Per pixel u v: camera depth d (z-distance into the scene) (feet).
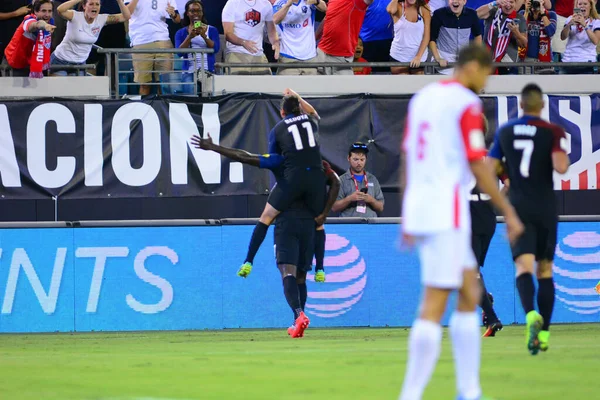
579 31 163.94
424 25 157.07
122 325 127.54
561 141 76.02
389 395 52.90
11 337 116.16
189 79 151.43
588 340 97.50
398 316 131.34
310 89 149.18
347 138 142.51
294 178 102.68
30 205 139.64
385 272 131.13
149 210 140.87
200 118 140.97
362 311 130.62
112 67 151.53
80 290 127.34
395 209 143.23
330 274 130.21
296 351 85.46
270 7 155.33
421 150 45.73
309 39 157.89
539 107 77.92
